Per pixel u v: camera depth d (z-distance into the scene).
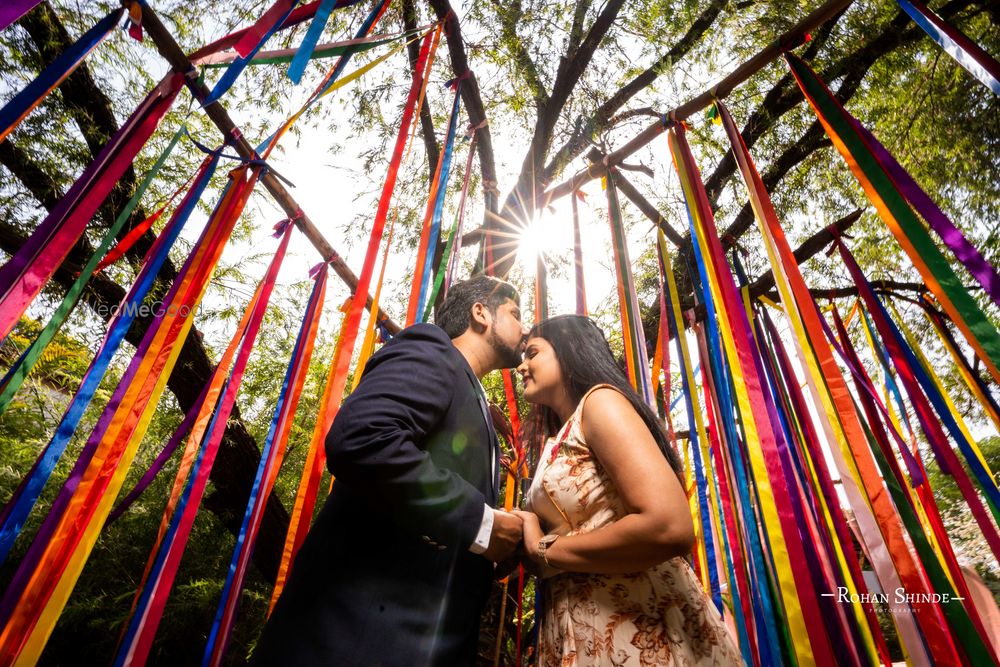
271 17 1.10
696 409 1.83
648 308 3.54
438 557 0.90
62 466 3.90
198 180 1.40
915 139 3.79
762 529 1.48
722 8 3.28
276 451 1.66
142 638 1.14
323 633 0.82
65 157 2.62
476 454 0.98
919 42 3.44
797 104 3.44
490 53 3.05
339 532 0.90
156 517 4.05
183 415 3.22
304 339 1.87
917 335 3.74
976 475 1.53
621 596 0.93
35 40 2.52
